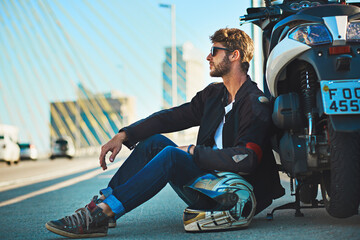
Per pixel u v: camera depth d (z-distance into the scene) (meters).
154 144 2.29
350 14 2.04
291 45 2.07
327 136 1.96
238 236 1.93
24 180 8.67
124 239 1.99
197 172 2.12
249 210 2.12
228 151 2.08
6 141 19.58
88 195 4.86
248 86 2.26
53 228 1.98
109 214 2.03
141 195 2.03
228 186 2.07
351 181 1.87
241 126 2.17
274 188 2.25
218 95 2.35
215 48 2.34
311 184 2.37
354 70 1.90
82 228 2.01
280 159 2.23
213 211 2.06
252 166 2.09
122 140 2.38
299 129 2.07
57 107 122.19
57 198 4.73
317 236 1.83
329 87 1.88
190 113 2.45
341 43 1.97
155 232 2.19
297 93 2.22
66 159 26.08
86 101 120.31
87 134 119.25
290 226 2.13
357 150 1.86
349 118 1.85
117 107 120.50
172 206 3.47
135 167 2.28
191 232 2.09
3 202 4.70
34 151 24.08
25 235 2.37
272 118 2.11
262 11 2.56
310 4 2.51
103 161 2.38
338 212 1.98
